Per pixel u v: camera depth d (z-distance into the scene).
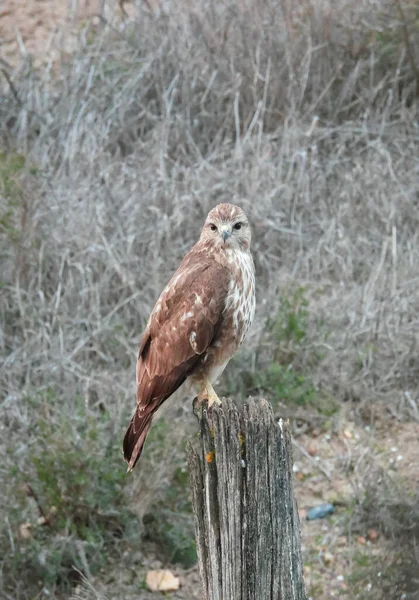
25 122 15.57
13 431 11.44
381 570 10.20
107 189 14.15
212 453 6.67
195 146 15.22
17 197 13.56
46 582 10.22
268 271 13.77
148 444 10.71
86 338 12.30
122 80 16.62
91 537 10.45
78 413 11.12
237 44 16.64
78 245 13.43
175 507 11.02
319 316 12.84
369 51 16.69
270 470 6.54
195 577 10.77
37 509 10.93
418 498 11.05
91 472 10.59
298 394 12.29
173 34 16.86
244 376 12.34
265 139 15.52
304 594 6.94
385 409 12.50
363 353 12.66
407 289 13.35
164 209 14.16
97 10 18.81
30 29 18.73
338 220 14.31
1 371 12.07
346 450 12.09
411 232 14.56
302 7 16.80
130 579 10.55
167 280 13.07
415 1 16.64
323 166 15.37
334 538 11.17
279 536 6.68
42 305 12.77
